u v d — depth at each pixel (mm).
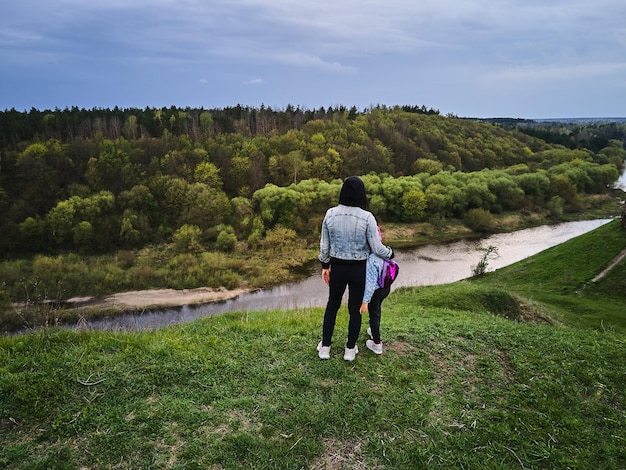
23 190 55406
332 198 61812
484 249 51875
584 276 25484
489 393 5117
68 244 51031
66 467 3578
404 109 141750
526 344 6684
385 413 4520
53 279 37438
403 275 41062
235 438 3953
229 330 6648
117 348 5578
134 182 60000
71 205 51188
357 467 3797
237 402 4488
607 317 18328
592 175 84062
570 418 4734
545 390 5297
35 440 3873
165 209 58219
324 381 5051
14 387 4484
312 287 39375
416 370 5504
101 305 34125
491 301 14328
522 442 4266
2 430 3971
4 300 31016
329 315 5324
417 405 4703
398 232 59875
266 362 5434
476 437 4277
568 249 30562
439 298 14508
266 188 59844
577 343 6977
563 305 20750
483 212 62625
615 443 4391
